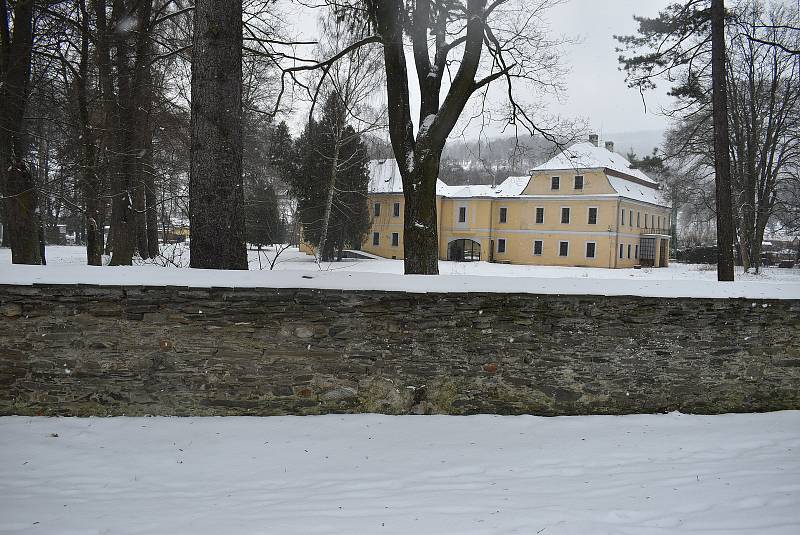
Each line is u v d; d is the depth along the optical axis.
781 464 4.83
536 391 6.19
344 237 34.81
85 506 3.92
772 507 3.85
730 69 23.28
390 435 5.49
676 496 4.12
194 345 5.81
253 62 11.62
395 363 6.01
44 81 10.33
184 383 5.81
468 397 6.11
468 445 5.30
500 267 39.31
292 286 5.89
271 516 3.75
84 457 4.82
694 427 5.91
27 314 5.66
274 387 5.89
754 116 26.94
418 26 8.66
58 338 5.69
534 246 46.34
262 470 4.68
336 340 5.95
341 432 5.52
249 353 5.86
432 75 8.97
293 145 28.58
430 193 8.59
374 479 4.52
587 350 6.25
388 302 6.00
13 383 5.68
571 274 31.59
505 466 4.82
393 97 8.70
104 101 11.45
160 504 3.98
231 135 6.88
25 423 5.48
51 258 24.64
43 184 10.56
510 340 6.14
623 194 43.09
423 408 6.04
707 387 6.40
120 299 5.74
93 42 10.97
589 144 44.75
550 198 45.34
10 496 4.08
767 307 6.43
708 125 21.55
